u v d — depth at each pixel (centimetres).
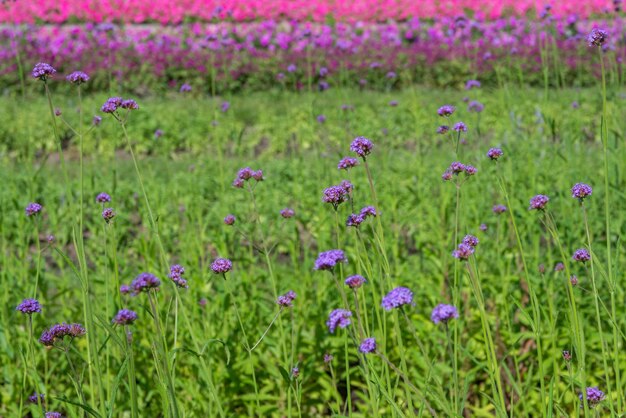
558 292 421
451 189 544
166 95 1566
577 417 266
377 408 260
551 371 375
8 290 439
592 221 498
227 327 413
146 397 370
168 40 1775
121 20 2142
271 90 1553
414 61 1553
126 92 1576
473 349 403
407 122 1097
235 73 1577
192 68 1579
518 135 673
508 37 1355
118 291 322
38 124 1179
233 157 1012
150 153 1174
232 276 473
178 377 391
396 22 2114
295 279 478
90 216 754
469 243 260
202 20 2077
